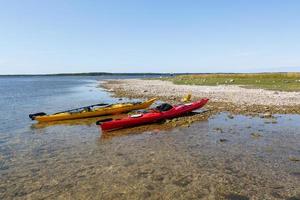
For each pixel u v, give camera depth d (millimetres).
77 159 11367
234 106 23078
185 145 12914
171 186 8531
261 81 51844
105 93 45500
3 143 14234
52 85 82438
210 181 8836
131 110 23516
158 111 18578
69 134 16234
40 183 9078
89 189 8508
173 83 65750
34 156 11938
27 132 16938
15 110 26531
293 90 34875
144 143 13523
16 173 10008
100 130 17172
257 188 8289
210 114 20203
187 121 18000
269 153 11469
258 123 17031
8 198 8133
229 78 66125
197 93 35188
